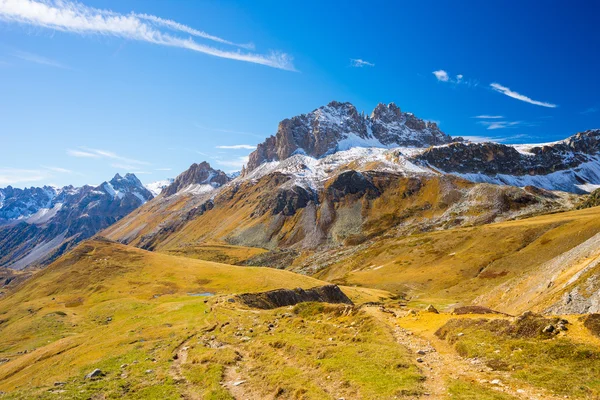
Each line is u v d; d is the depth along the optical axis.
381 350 28.11
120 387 29.38
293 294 91.31
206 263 174.50
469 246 182.75
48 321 105.12
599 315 25.16
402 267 186.75
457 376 22.09
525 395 18.58
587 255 53.19
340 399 20.95
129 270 160.00
